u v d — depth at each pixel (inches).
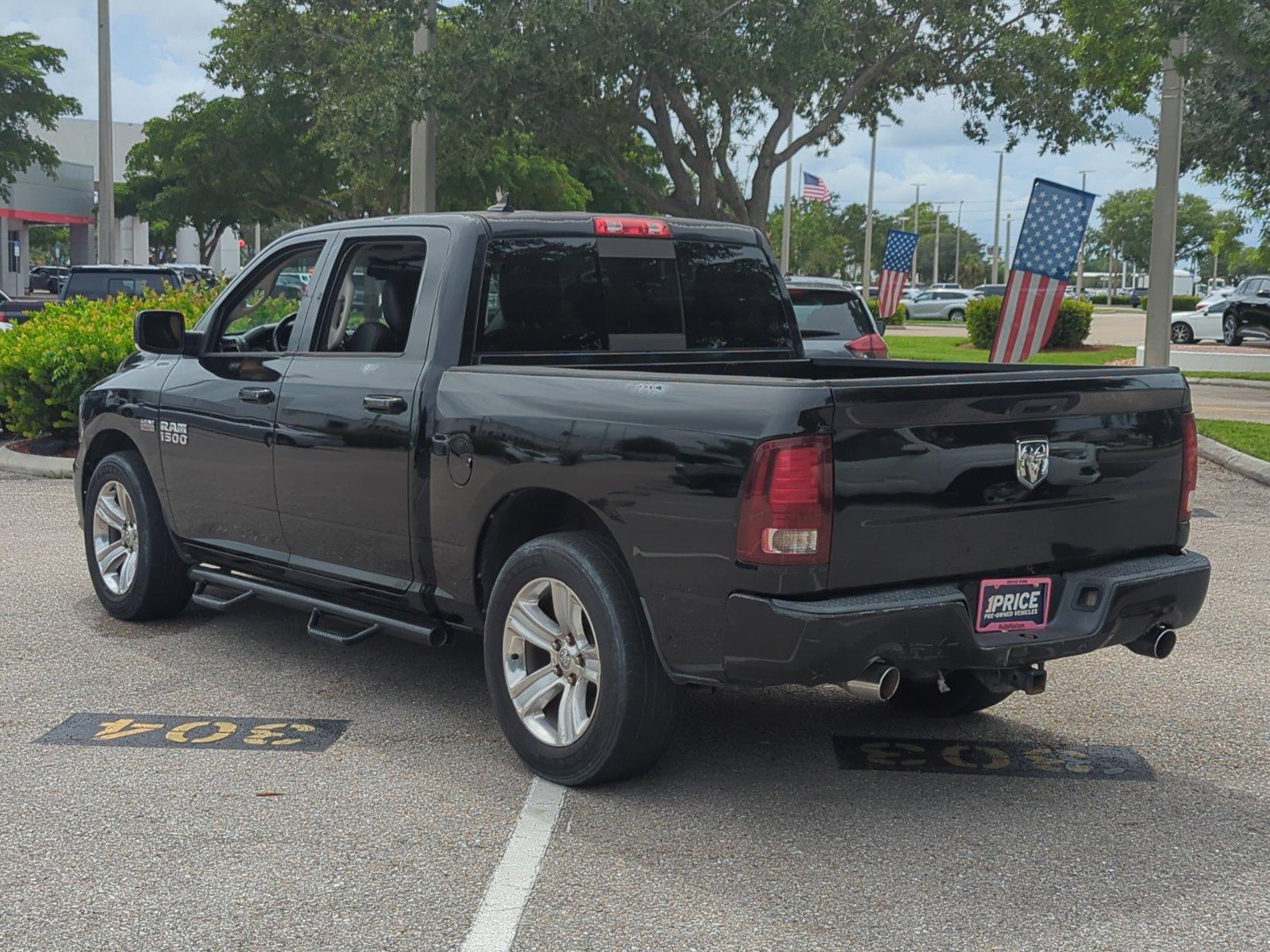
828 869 158.6
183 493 255.3
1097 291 4879.4
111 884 152.7
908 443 165.6
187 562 265.1
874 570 164.4
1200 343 1603.1
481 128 968.3
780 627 159.5
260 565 241.9
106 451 287.3
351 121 912.9
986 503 172.7
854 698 232.5
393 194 1833.2
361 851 162.4
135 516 268.2
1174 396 193.9
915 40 1003.9
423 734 208.5
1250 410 782.5
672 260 230.8
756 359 240.7
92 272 897.5
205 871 156.4
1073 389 179.5
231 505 243.4
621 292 223.5
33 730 208.8
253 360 239.0
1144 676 247.0
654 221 230.5
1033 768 196.4
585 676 181.9
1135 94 852.6
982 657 171.2
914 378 181.2
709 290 235.5
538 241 214.5
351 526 217.9
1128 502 188.2
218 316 253.8
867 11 976.9
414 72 876.0
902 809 178.7
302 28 1224.2
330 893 150.6
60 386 493.7
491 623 192.9
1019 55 993.5
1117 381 185.5
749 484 160.4
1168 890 153.6
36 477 484.7
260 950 136.9
